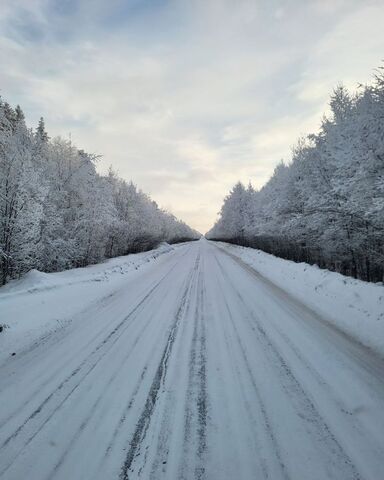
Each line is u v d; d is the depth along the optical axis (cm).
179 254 3381
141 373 476
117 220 2673
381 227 1296
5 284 1323
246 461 291
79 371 491
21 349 600
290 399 395
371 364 493
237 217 5194
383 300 711
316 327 680
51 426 351
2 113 1521
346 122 1487
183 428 341
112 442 321
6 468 289
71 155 2283
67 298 1001
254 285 1224
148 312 838
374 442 313
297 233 2200
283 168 3059
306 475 273
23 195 1482
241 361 510
